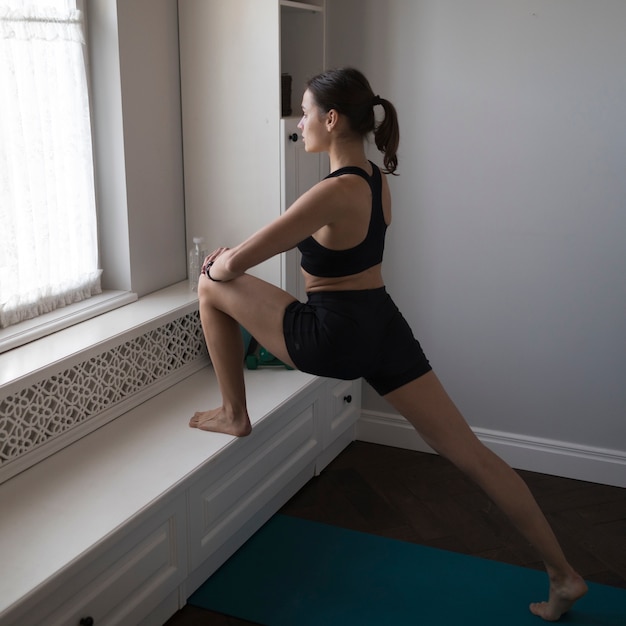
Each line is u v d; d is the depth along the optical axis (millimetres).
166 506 2332
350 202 2199
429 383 2398
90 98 2906
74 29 2719
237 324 2533
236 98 3168
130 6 2883
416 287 3510
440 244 3422
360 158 2303
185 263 3395
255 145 3180
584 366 3326
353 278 2281
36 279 2709
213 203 3305
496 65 3176
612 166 3107
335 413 3432
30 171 2635
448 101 3273
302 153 3270
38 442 2443
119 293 3033
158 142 3133
